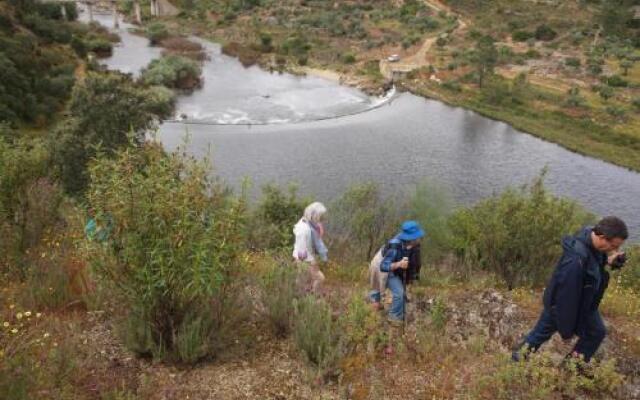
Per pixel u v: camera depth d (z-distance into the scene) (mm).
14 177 8164
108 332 5570
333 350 5215
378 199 18438
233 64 82062
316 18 108000
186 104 60500
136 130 27672
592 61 81125
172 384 4824
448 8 117062
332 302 6625
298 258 6637
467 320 6320
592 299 4605
